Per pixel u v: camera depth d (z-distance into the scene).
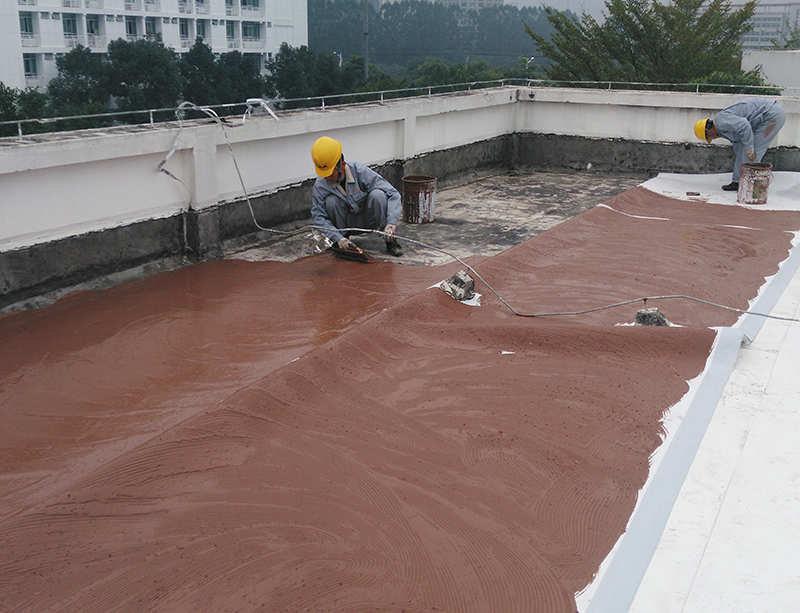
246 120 7.03
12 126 7.24
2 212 5.26
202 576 2.96
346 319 5.57
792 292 6.17
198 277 6.44
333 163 6.70
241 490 3.47
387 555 3.10
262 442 3.85
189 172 6.60
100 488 3.36
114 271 6.21
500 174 11.36
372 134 8.77
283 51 52.47
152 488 3.44
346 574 2.99
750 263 6.89
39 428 4.07
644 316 5.34
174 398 4.38
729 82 15.31
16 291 5.49
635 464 3.76
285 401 4.17
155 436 3.87
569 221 8.08
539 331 5.11
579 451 3.86
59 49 45.81
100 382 4.57
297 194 7.90
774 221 8.34
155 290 6.10
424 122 9.60
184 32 52.62
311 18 100.12
